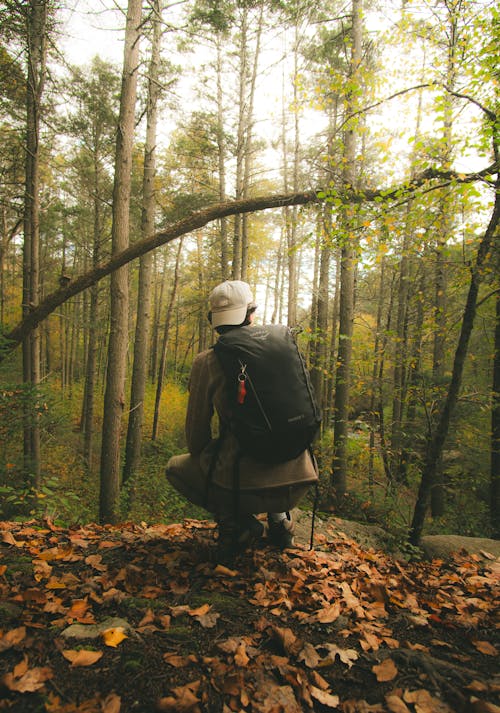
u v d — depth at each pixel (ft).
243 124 50.83
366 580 8.28
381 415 23.00
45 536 9.69
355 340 24.61
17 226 31.45
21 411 18.61
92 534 10.03
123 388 24.34
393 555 12.23
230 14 41.42
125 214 23.47
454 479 27.50
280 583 7.44
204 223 16.94
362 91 15.10
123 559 8.22
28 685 4.25
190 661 4.93
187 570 7.71
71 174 46.06
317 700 4.52
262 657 5.14
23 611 5.68
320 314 46.80
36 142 29.43
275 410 6.20
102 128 43.62
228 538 7.57
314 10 31.65
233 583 7.25
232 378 6.36
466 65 14.58
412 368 20.88
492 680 4.90
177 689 4.35
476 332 26.89
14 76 28.86
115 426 23.89
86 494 34.37
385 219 14.75
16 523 10.96
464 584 9.07
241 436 6.31
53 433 28.71
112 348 23.86
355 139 28.25
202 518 25.32
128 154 23.29
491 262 14.85
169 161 51.85
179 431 59.16
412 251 17.12
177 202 46.50
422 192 13.96
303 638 5.79
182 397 70.18
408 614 6.93
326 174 22.04
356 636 5.96
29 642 4.99
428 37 15.38
